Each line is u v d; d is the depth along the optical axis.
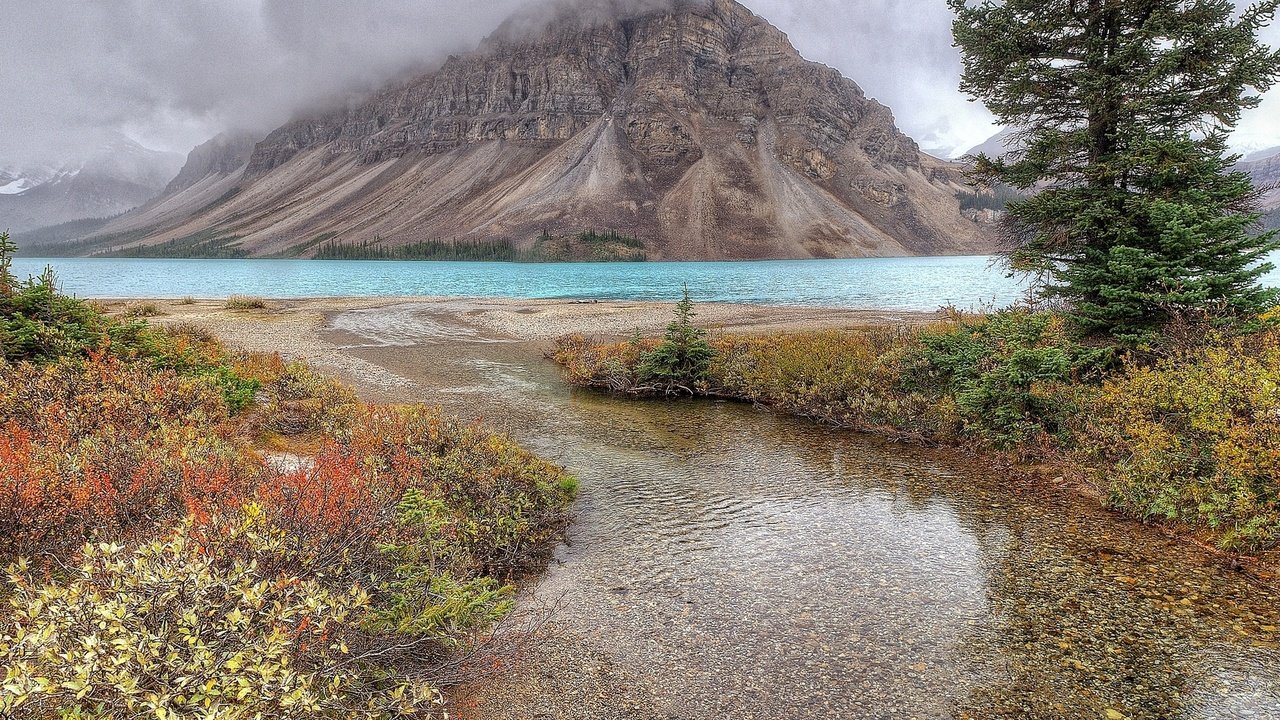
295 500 4.99
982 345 13.34
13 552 4.93
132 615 3.11
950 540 7.96
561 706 4.92
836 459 11.64
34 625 3.09
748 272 125.06
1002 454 11.01
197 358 14.21
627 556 7.66
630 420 14.87
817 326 29.86
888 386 14.55
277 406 12.41
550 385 18.94
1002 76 13.45
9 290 12.08
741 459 11.72
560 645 5.75
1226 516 7.47
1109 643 5.65
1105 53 12.41
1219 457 7.74
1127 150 11.89
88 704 3.02
